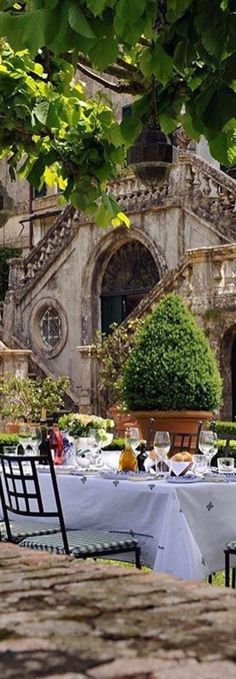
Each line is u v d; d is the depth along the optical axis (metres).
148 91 5.53
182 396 10.30
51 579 1.70
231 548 5.45
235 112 4.46
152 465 6.68
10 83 6.66
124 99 23.53
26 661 1.14
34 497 5.59
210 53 4.25
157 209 18.66
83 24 4.23
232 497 5.70
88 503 6.01
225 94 4.45
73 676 1.07
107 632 1.29
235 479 5.87
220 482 5.72
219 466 6.54
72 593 1.56
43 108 6.60
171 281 16.44
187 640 1.24
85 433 7.04
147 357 10.55
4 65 6.74
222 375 15.13
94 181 6.95
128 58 7.13
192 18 4.45
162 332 10.65
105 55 4.43
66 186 7.04
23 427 7.05
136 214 19.14
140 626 1.33
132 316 16.97
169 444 6.32
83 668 1.11
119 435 13.55
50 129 6.84
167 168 7.06
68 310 20.64
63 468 6.80
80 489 6.09
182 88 5.43
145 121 5.50
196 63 5.34
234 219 17.36
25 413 16.39
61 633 1.29
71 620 1.36
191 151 19.11
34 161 7.23
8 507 5.82
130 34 4.27
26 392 16.55
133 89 6.96
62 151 6.90
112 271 20.33
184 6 4.30
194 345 10.55
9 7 6.07
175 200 18.30
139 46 6.67
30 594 1.56
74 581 1.67
